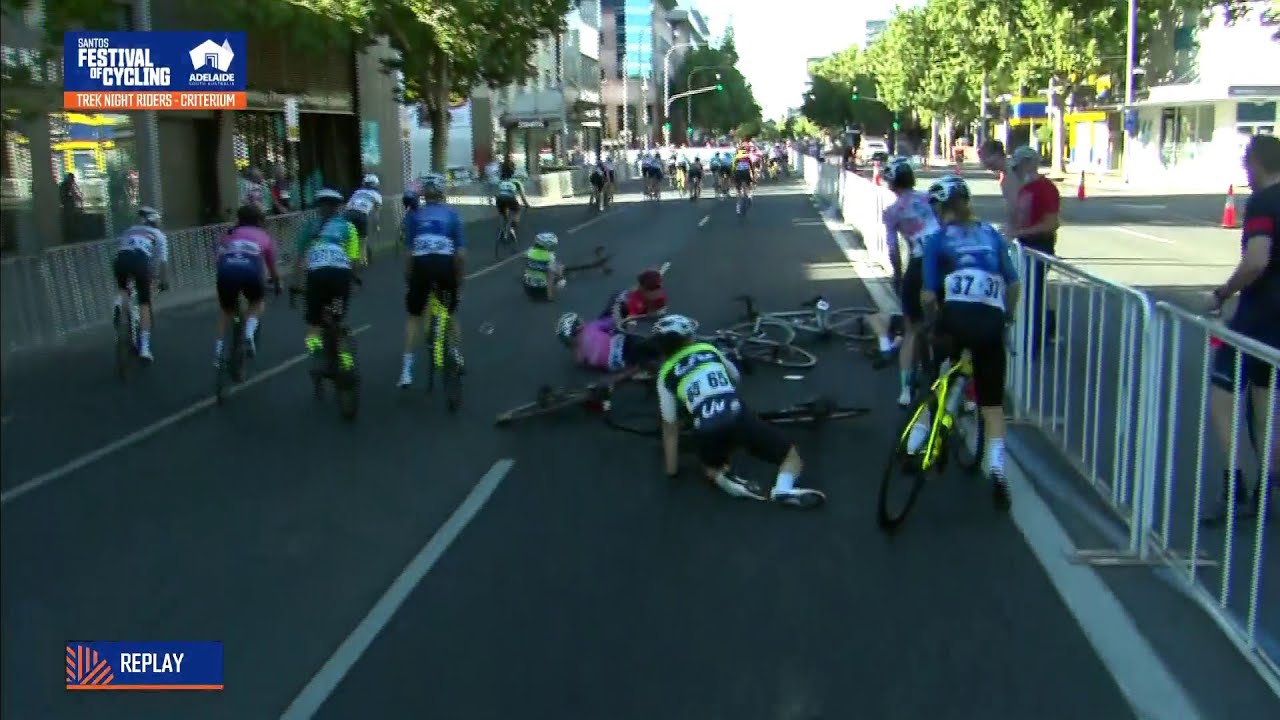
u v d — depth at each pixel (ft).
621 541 20.88
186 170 84.74
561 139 219.82
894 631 16.76
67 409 33.14
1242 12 94.12
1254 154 20.47
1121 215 102.58
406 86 104.68
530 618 17.48
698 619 17.30
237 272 33.35
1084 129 216.95
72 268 46.96
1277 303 20.53
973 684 15.11
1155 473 19.45
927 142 333.42
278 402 33.53
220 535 21.72
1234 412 17.28
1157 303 19.62
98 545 21.29
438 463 26.48
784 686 15.11
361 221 54.54
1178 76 170.91
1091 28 168.96
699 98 414.21
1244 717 14.21
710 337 35.68
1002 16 181.47
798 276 60.70
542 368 37.52
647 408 31.22
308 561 20.22
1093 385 27.45
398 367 38.42
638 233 93.71
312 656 16.38
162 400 34.30
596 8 286.66
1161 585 18.43
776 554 20.03
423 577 19.30
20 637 17.21
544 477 25.12
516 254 79.77
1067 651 16.05
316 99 99.14
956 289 21.74
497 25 104.94
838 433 28.45
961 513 22.07
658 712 14.47
